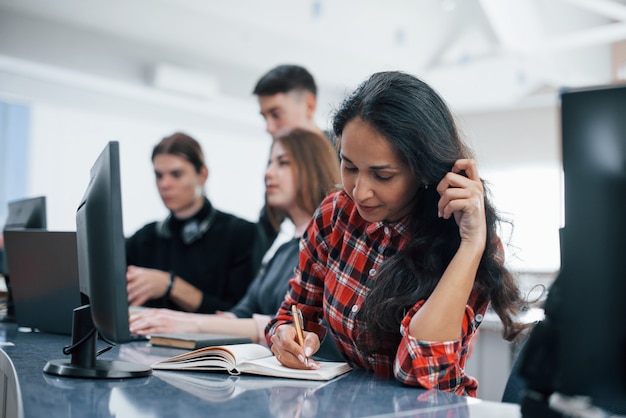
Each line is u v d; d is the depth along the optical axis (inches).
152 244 111.7
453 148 46.7
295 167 82.6
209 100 241.3
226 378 46.9
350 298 52.5
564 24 214.4
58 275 70.1
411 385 44.8
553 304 32.9
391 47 249.8
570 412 32.5
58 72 208.8
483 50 244.2
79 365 46.4
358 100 45.8
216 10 207.9
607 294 31.3
